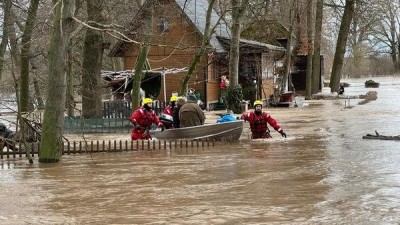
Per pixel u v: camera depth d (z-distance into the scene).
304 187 11.62
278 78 51.31
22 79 24.16
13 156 17.67
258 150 18.06
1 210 10.23
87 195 11.41
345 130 23.84
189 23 37.00
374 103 41.62
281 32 51.53
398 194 10.72
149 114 19.97
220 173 13.66
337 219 9.07
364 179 12.29
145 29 25.98
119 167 15.12
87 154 18.09
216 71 42.03
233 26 34.09
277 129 21.14
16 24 26.94
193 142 19.53
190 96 21.02
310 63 51.16
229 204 10.28
